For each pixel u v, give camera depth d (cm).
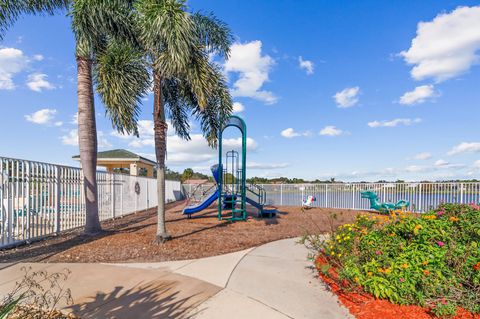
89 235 739
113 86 622
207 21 802
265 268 485
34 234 677
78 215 859
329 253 457
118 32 728
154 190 1791
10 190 620
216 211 1420
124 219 1146
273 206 1752
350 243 450
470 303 324
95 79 750
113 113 664
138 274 449
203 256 564
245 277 440
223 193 1194
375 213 1245
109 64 630
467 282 349
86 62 755
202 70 648
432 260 370
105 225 962
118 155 2069
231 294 375
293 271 469
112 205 1130
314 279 432
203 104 657
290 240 727
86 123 756
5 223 605
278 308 337
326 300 359
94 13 661
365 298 360
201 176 4316
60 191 774
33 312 316
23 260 522
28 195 662
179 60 575
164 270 471
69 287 392
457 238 435
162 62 612
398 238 445
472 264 359
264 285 407
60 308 329
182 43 567
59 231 761
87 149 755
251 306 341
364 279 364
